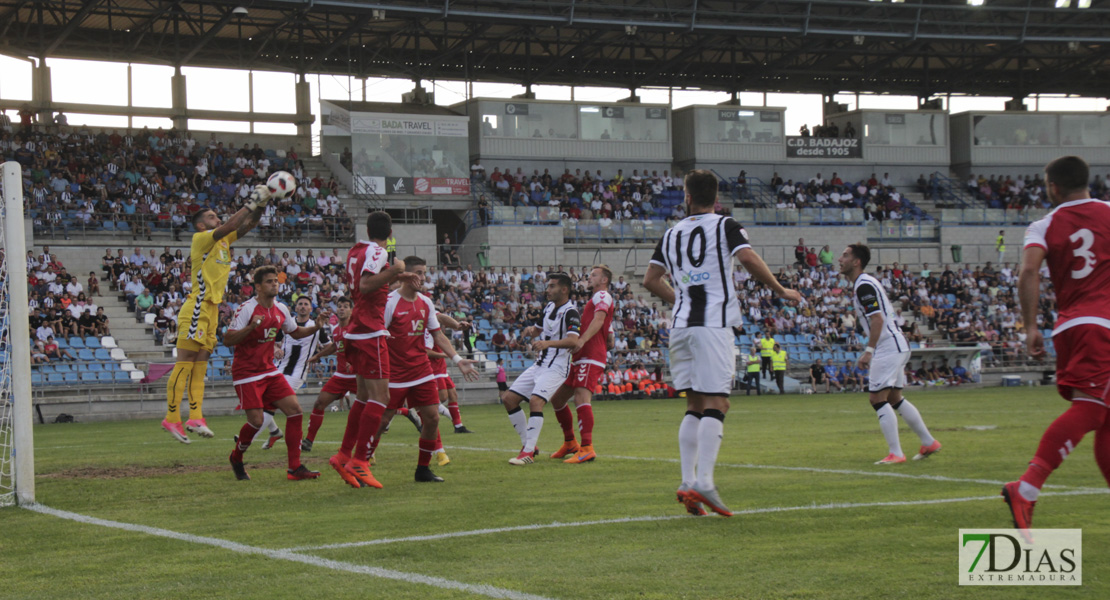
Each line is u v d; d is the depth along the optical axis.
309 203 37.50
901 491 8.35
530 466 10.93
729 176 48.25
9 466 8.91
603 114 46.31
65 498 8.91
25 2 36.62
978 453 11.56
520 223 39.62
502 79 48.47
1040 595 4.93
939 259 45.38
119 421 25.33
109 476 10.61
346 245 36.72
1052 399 25.58
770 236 43.09
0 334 9.00
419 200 41.09
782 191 47.03
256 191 9.73
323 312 10.45
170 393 10.04
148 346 29.69
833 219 44.16
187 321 9.95
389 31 43.28
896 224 45.00
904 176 50.69
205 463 11.89
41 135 36.41
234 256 34.62
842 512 7.25
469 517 7.37
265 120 43.84
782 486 8.73
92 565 5.99
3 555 6.38
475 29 43.16
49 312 27.73
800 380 34.84
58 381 26.48
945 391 32.03
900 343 10.77
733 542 6.24
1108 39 45.81
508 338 32.97
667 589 5.09
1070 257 6.15
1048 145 52.06
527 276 36.94
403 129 40.88
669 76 51.41
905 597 4.89
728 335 7.11
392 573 5.55
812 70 51.03
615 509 7.61
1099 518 6.93
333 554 6.11
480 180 43.19
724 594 4.97
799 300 7.16
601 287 11.57
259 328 9.76
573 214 42.47
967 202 49.91
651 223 41.62
